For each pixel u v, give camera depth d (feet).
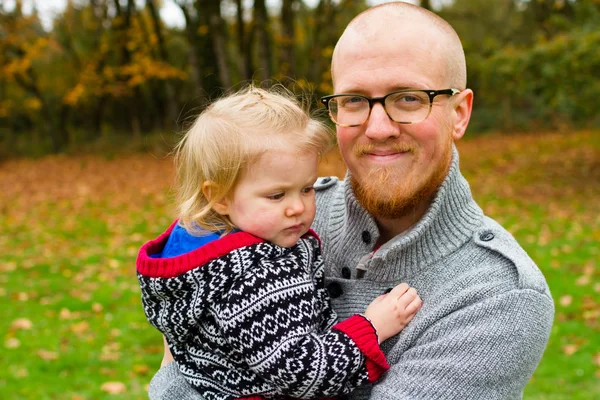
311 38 73.00
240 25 62.75
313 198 5.51
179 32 74.13
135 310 18.56
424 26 4.83
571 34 37.09
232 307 4.83
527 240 24.44
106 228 29.55
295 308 4.86
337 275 5.83
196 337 5.30
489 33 86.48
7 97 79.00
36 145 77.97
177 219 5.81
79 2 76.07
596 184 36.73
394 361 4.94
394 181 4.87
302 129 5.33
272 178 5.16
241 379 5.07
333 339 4.79
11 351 15.85
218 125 5.30
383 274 5.26
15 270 22.86
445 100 4.85
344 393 4.81
